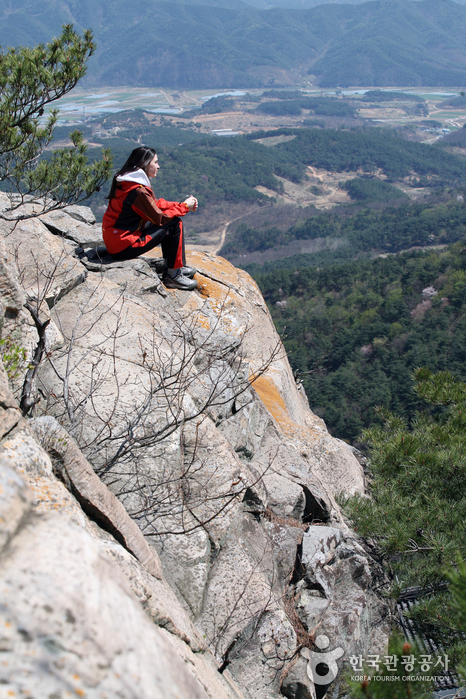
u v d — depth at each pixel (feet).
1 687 1.78
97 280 13.48
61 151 17.06
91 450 8.69
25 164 16.14
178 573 8.51
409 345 270.05
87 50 14.79
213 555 9.23
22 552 2.30
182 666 2.59
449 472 17.15
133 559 6.37
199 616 8.41
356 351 277.44
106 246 14.07
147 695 2.11
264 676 8.30
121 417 9.32
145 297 14.38
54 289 11.34
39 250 11.70
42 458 5.43
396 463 17.75
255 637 8.50
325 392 240.12
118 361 10.59
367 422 225.15
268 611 8.82
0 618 2.01
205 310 15.71
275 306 349.00
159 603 6.15
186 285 16.02
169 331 12.61
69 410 8.73
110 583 2.49
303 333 303.89
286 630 8.75
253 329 19.10
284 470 13.58
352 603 10.54
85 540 2.56
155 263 15.92
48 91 14.71
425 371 21.91
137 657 2.26
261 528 10.53
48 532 2.46
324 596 10.34
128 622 2.39
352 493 17.34
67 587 2.23
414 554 15.11
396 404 227.40
